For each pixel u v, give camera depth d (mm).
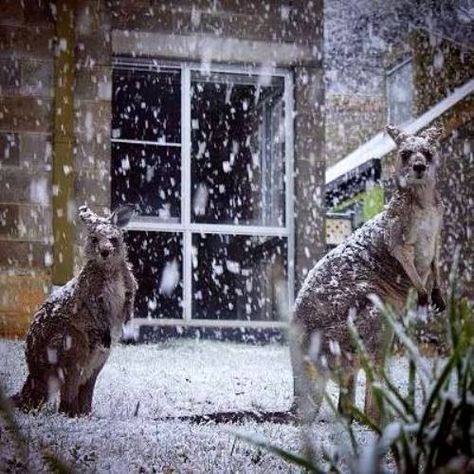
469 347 3498
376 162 20984
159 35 14578
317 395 7336
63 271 13570
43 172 13797
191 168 15703
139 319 13875
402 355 12734
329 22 19656
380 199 20703
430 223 7672
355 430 6609
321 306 7516
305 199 14859
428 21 18656
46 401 7516
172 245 15406
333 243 21844
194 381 10062
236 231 14820
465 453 3396
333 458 3637
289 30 15070
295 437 6336
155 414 7680
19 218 13609
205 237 15391
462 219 17500
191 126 15602
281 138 15102
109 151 14047
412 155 7664
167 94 14938
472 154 17344
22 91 13875
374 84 22828
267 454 5547
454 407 3406
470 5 17625
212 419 7250
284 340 13938
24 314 13414
